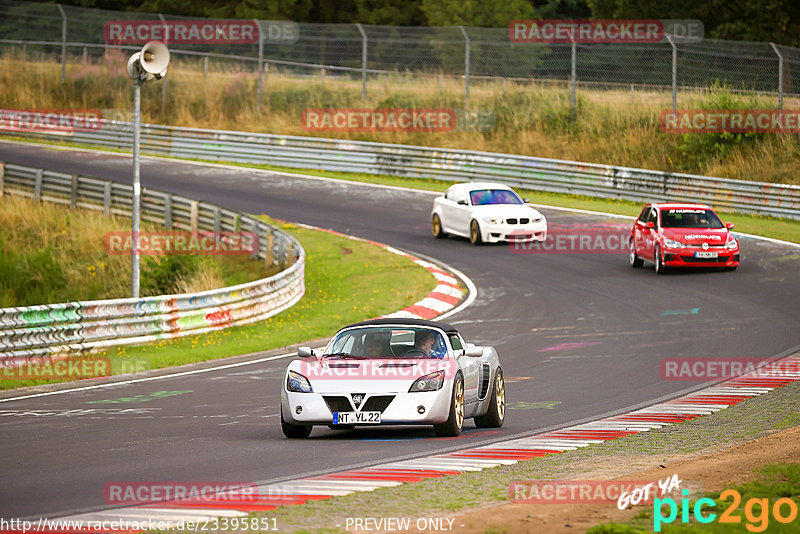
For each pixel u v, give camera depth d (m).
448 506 29.34
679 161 156.75
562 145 166.88
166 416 50.38
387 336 46.34
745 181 133.12
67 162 168.75
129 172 162.50
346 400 42.16
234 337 80.06
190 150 180.25
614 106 170.38
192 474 35.28
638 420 47.94
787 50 159.62
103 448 41.09
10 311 66.94
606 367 64.12
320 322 85.38
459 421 43.69
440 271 105.31
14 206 134.38
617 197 144.38
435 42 180.00
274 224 130.75
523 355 69.31
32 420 49.16
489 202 120.94
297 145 172.50
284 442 42.56
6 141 188.88
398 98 186.25
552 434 44.47
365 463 37.22
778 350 67.75
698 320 79.38
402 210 140.75
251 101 198.00
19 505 30.58
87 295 107.19
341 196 149.75
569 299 90.31
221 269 110.06
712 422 46.72
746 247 111.81
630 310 84.56
